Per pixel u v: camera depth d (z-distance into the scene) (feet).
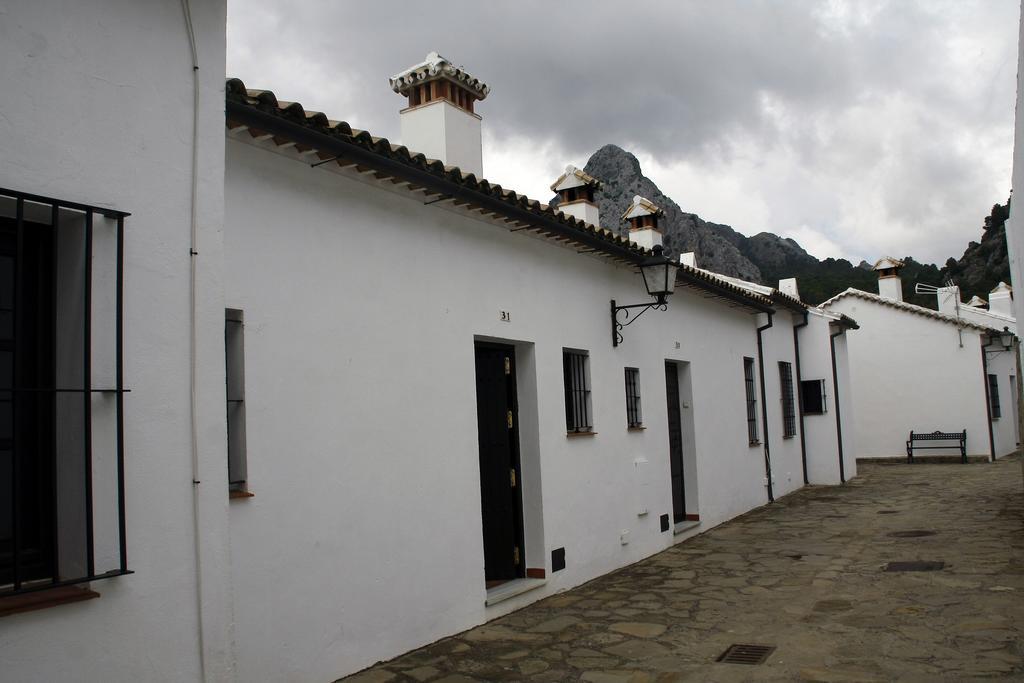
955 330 72.79
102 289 11.06
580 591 25.90
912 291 172.55
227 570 12.12
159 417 11.47
